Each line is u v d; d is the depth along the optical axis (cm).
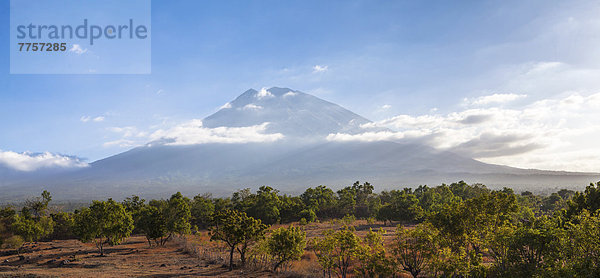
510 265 2408
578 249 2144
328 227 11775
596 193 4441
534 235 2255
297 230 4325
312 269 4341
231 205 14575
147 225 7281
